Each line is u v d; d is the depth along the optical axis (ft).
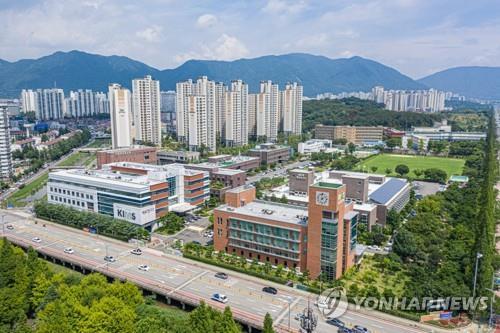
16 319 272.92
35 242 434.30
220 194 617.62
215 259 387.14
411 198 629.92
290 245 366.84
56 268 385.09
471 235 420.77
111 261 380.78
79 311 239.71
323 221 336.70
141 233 442.91
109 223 455.63
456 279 319.47
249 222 387.14
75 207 534.78
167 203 515.09
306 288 327.06
